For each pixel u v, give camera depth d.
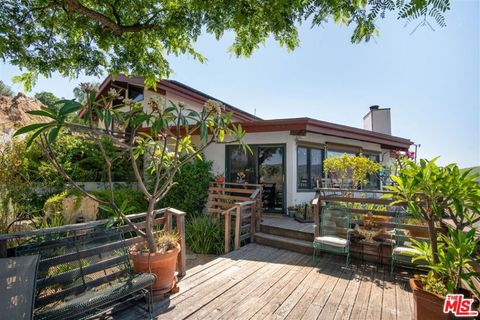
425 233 3.97
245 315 2.77
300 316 2.77
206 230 5.73
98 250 2.73
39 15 3.30
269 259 4.57
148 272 2.93
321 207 5.00
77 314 2.10
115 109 2.81
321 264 4.35
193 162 7.43
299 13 2.28
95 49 3.72
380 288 3.46
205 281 3.58
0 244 2.16
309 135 7.82
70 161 7.25
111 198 2.96
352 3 1.98
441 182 2.32
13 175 4.75
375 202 4.40
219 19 2.83
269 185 7.60
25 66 3.54
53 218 4.91
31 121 6.94
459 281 2.28
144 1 3.22
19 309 1.91
